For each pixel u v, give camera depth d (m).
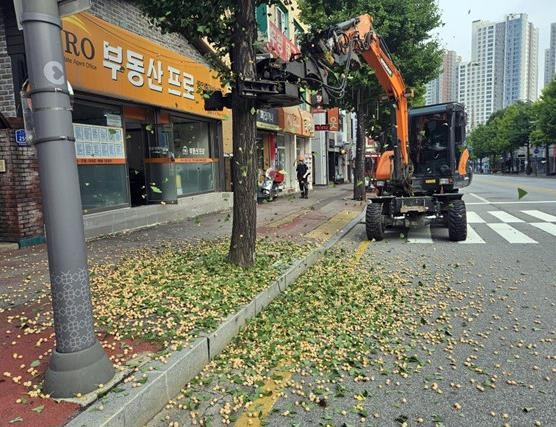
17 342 3.95
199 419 3.14
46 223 2.96
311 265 7.52
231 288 5.28
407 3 16.20
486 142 80.12
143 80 10.32
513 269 7.14
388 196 10.10
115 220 9.68
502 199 19.06
